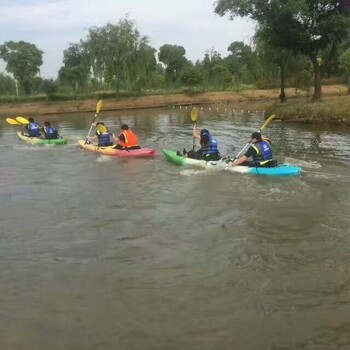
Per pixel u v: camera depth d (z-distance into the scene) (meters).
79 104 43.28
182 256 6.35
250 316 4.76
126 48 44.94
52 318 4.80
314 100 26.50
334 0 23.52
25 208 8.82
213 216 8.05
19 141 18.94
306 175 10.84
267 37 25.86
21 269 6.02
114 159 13.53
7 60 48.03
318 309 4.87
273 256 6.29
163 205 8.79
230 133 20.55
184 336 4.42
